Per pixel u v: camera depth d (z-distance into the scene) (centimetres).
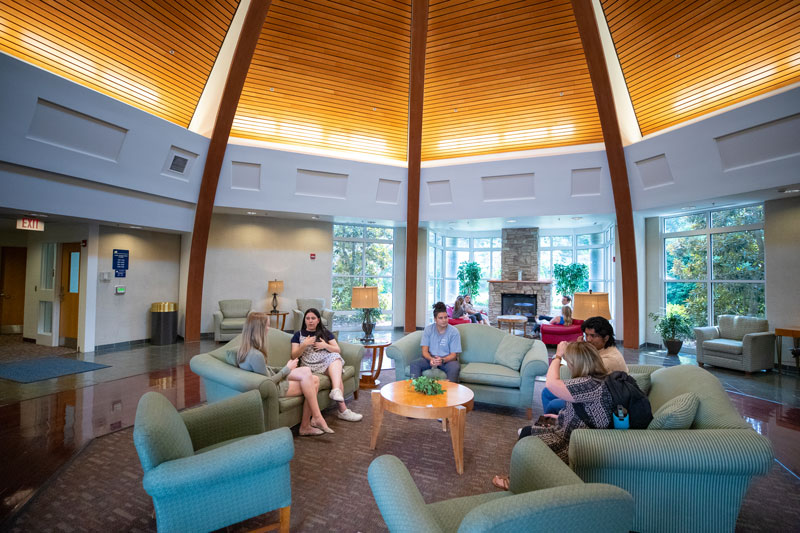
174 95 685
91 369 610
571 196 794
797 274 646
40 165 549
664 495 206
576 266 1127
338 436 366
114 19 534
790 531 233
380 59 700
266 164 789
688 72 614
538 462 180
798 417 441
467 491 274
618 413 226
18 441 350
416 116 745
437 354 459
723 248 767
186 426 241
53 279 800
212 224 938
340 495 266
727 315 716
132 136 619
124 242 800
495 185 827
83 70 565
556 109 747
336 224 1091
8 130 503
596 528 136
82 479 284
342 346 485
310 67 695
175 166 712
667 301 864
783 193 620
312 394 367
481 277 1374
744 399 507
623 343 834
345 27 643
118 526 230
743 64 564
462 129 820
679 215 834
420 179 858
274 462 204
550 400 372
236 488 202
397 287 1145
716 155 612
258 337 345
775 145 555
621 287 903
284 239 1003
